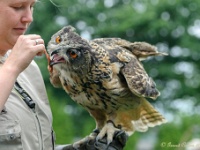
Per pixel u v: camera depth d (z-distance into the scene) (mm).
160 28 36938
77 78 10305
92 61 10289
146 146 32031
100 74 10312
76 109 32688
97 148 9797
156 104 36594
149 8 37000
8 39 8680
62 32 10141
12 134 8414
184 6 38406
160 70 36969
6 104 8547
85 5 35688
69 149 9984
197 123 23422
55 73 10422
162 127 23781
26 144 8555
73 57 10109
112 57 10461
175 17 38188
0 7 8508
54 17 33312
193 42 38469
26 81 9094
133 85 10336
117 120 10602
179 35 38406
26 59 8297
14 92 8750
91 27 35781
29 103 8758
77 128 32500
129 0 38281
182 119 23688
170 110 36250
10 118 8469
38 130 8781
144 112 11000
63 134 23125
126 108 10648
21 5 8578
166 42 37969
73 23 35094
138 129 10992
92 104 10578
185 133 19375
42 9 32812
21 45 8336
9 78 8211
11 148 8422
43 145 8828
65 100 31844
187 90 37438
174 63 38062
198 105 37344
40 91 9203
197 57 38469
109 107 10547
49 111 9117
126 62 10539
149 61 37344
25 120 8625
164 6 37594
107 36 36031
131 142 23750
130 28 36156
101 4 36375
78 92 10500
